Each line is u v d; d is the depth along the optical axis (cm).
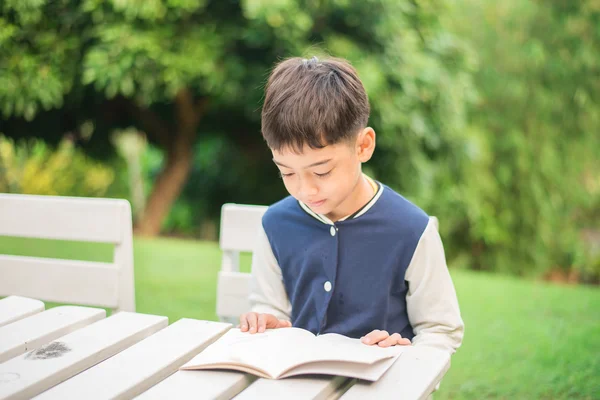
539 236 668
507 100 669
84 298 173
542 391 242
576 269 677
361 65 553
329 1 559
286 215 155
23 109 561
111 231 171
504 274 670
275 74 136
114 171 772
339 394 103
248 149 716
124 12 530
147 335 125
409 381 102
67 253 437
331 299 149
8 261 180
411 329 152
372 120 573
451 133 621
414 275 145
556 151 671
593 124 672
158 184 664
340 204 147
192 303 338
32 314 134
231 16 569
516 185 668
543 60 654
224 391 98
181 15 545
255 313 135
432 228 147
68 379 103
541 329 315
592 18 655
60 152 707
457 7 681
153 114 656
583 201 684
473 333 308
